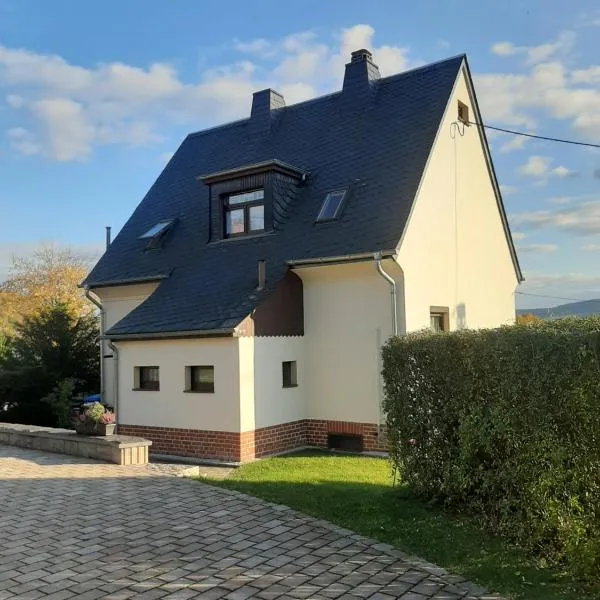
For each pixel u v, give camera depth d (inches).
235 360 426.0
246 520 254.5
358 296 465.4
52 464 390.0
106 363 647.1
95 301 643.5
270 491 307.4
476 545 214.8
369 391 455.5
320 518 255.3
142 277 576.7
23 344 657.0
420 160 495.8
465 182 572.4
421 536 227.1
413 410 271.6
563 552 190.5
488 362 227.1
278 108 695.1
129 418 489.1
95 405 434.9
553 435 193.8
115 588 183.8
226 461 423.5
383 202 479.2
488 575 187.8
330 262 453.1
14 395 639.1
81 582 189.2
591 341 179.8
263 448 441.4
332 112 631.8
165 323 466.3
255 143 676.7
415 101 565.6
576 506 185.3
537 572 188.2
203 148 746.2
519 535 209.5
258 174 543.8
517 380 209.5
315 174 561.3
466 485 239.9
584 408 182.2
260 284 466.3
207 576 192.1
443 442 257.0
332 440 475.5
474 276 578.9
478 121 602.5
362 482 331.6
